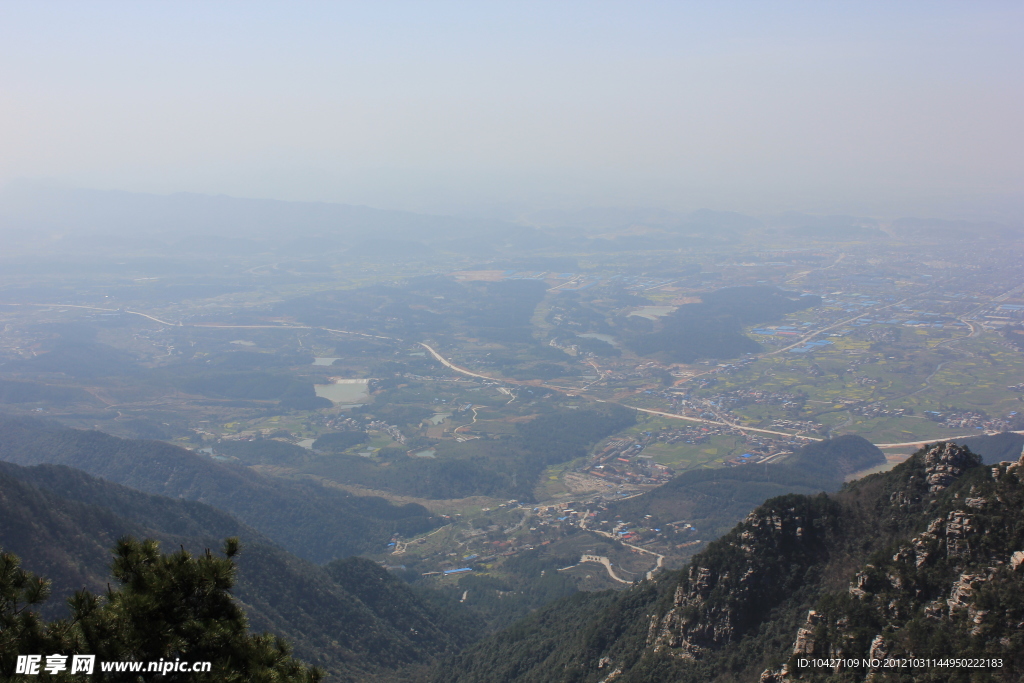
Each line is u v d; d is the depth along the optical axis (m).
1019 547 89.56
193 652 46.47
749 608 109.75
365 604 191.62
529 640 157.25
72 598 46.59
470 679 152.38
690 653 111.19
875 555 100.75
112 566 48.75
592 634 137.25
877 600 94.56
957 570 91.81
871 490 119.56
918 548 96.75
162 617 46.59
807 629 96.19
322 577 191.88
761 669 100.62
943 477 111.62
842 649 91.19
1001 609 83.69
